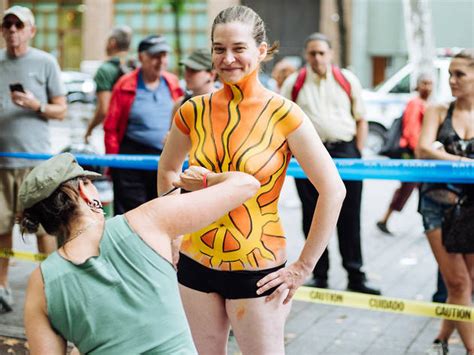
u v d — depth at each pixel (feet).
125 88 25.12
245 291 12.76
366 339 21.53
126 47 31.27
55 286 9.66
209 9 109.60
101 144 61.31
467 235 17.94
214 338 13.30
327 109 25.46
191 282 13.12
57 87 24.04
